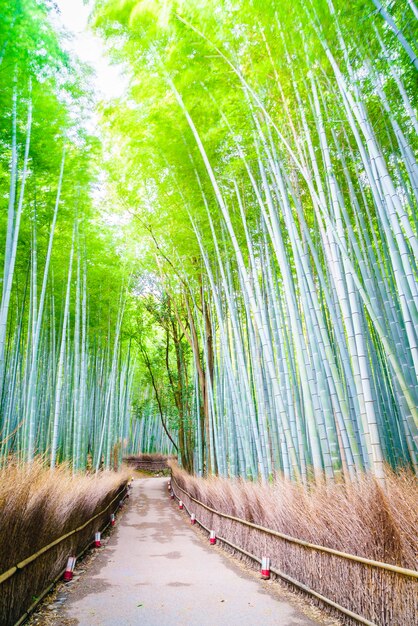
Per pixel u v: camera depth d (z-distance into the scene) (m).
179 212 8.84
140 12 4.97
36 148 6.71
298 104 4.80
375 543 2.62
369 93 4.80
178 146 7.12
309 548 3.47
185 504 10.73
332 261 4.12
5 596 2.62
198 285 11.09
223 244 7.73
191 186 7.80
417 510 2.34
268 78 5.13
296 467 4.63
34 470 4.14
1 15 5.00
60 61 6.08
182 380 14.16
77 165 7.42
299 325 4.90
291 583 3.75
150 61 6.15
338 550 3.04
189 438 13.74
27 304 9.98
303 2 3.84
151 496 14.73
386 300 4.80
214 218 8.02
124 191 9.69
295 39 4.34
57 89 6.70
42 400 9.50
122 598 3.58
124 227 11.09
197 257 10.16
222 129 6.44
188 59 5.63
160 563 5.03
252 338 6.52
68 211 8.16
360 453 4.36
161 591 3.79
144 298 14.43
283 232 6.95
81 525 5.30
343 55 4.11
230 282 7.47
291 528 3.88
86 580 4.22
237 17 4.67
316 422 4.51
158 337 19.02
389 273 5.48
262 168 5.23
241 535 5.29
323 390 4.42
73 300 10.84
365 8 3.70
